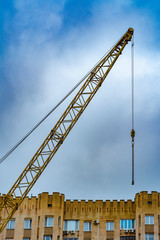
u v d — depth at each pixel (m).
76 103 74.38
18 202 71.00
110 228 83.12
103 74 77.00
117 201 84.81
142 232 78.00
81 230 83.75
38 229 81.81
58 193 84.12
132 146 75.19
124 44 80.12
